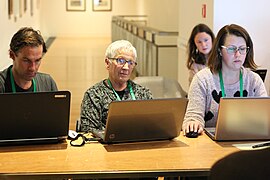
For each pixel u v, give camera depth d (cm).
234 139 294
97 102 326
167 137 293
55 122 278
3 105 265
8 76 317
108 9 2195
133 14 2192
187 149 279
